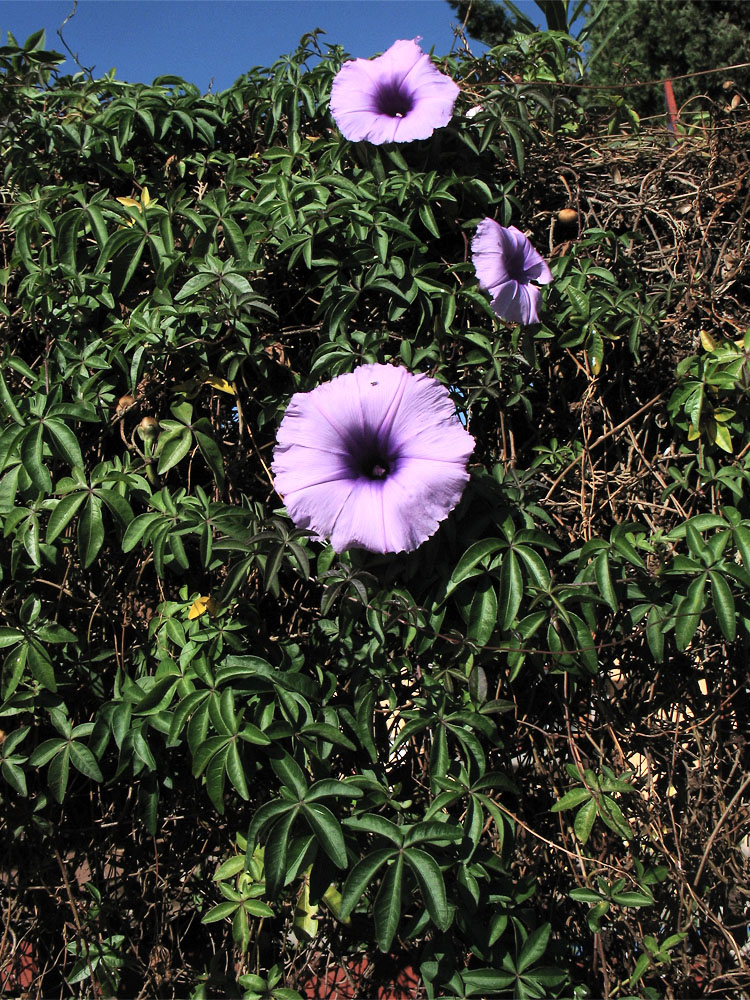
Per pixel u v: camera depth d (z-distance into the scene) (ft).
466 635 1.30
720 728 1.40
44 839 1.31
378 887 1.25
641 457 1.42
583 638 1.27
